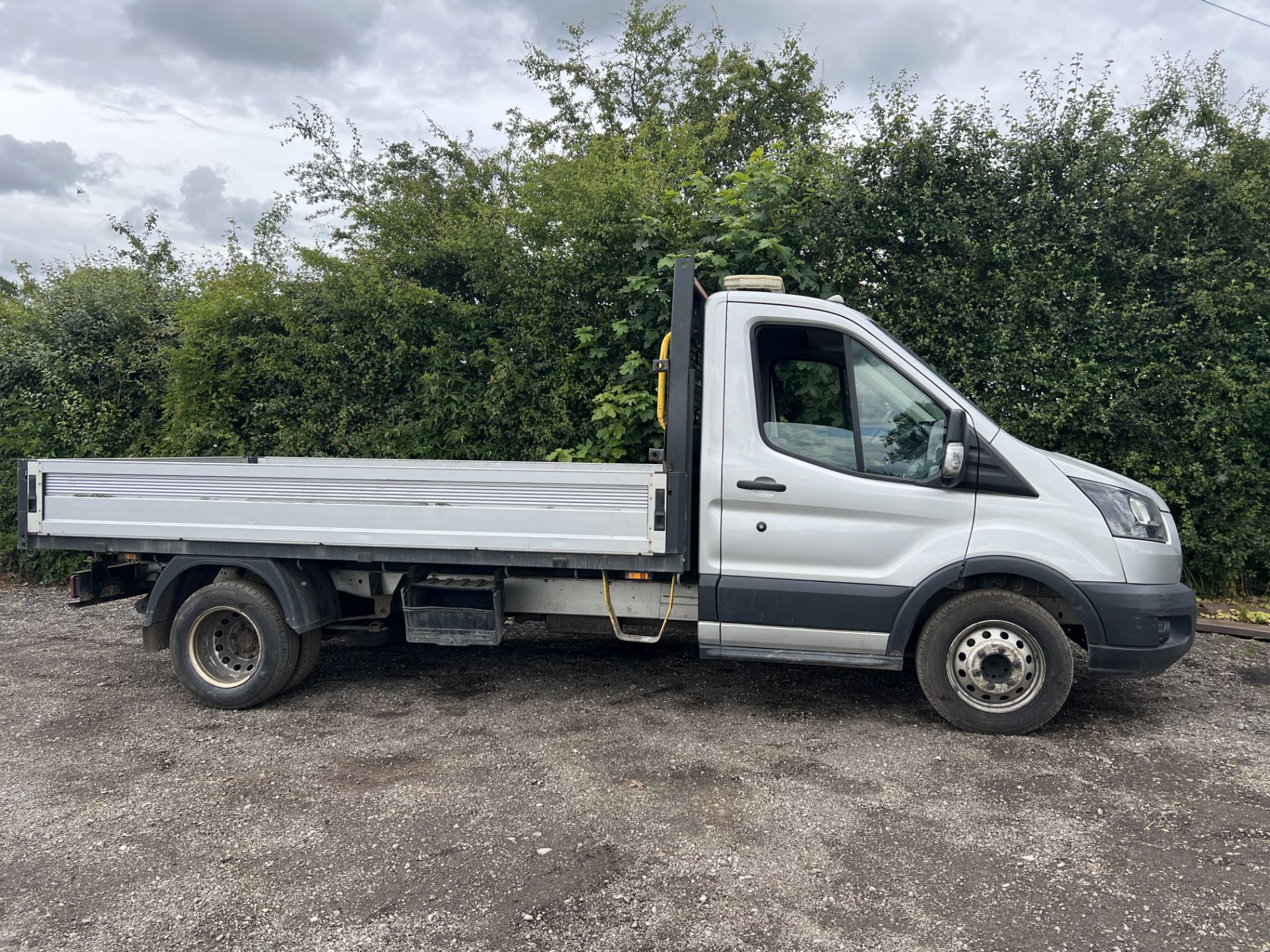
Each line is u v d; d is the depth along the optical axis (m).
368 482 4.92
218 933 2.88
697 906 3.00
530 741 4.59
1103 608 4.41
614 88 18.12
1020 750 4.41
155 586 5.29
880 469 4.67
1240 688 5.50
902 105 7.38
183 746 4.60
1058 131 7.28
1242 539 7.16
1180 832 3.53
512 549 4.79
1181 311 7.17
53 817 3.76
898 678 5.66
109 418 9.14
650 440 7.39
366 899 3.07
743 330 4.76
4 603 8.37
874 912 2.96
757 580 4.71
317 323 8.30
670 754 4.38
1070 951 2.74
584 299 7.72
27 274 10.02
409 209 8.31
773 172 7.43
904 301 7.31
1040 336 7.21
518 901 3.04
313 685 5.66
